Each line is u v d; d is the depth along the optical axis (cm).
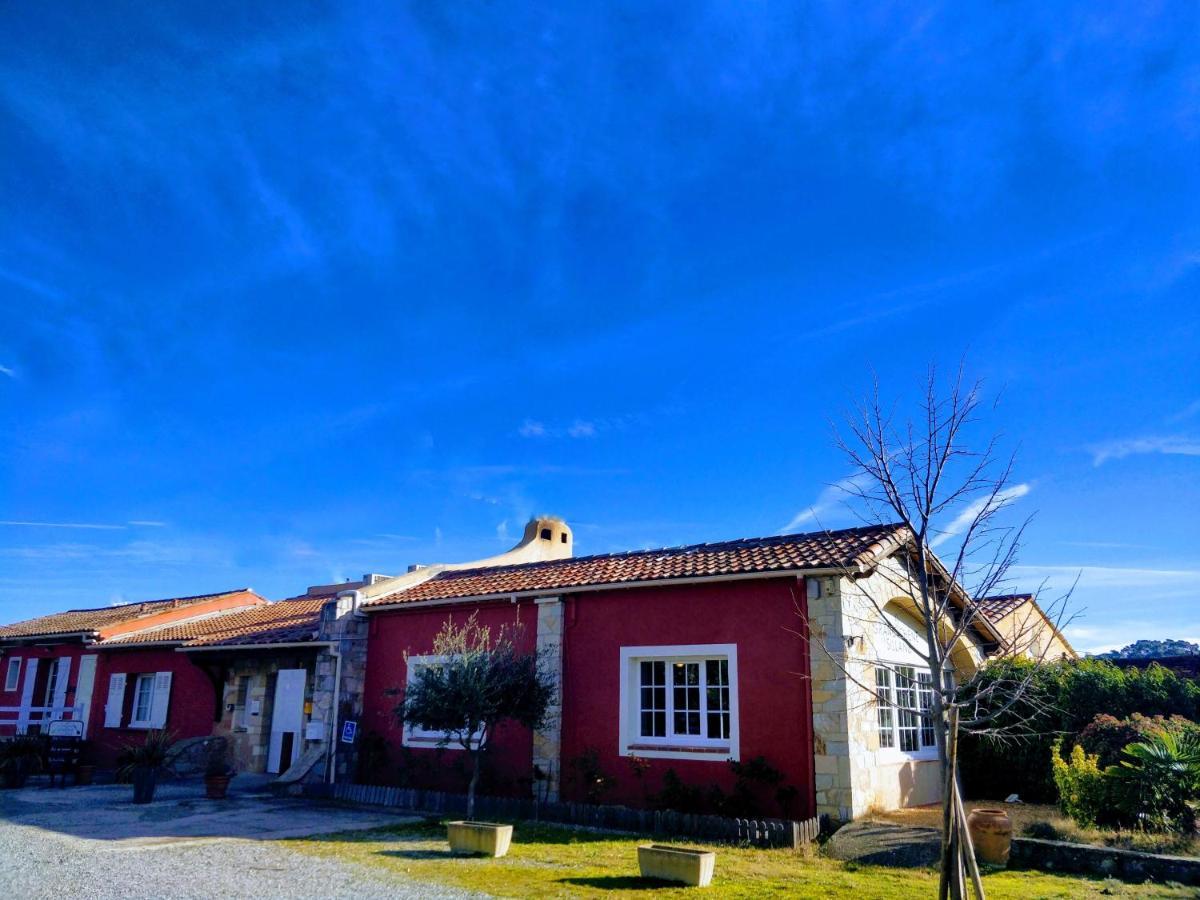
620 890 828
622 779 1351
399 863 961
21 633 2528
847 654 1204
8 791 1666
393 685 1677
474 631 1575
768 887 845
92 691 2300
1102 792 1065
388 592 1808
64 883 855
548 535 3072
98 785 1778
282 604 2478
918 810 1295
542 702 1339
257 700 1919
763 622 1282
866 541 1324
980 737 1524
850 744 1169
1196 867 846
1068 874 902
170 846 1066
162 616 2377
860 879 887
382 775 1639
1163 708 1364
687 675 1361
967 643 1545
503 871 917
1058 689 1464
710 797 1232
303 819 1294
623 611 1428
